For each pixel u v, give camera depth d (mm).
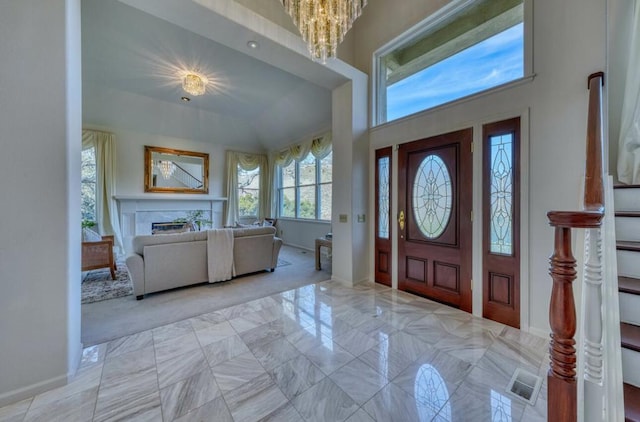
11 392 1529
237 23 2510
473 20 2809
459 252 2854
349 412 1480
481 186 2652
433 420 1422
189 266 3621
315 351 2088
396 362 1938
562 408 887
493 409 1491
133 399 1578
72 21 1795
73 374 1761
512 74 2498
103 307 2992
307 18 2455
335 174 3934
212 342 2230
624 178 2064
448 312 2795
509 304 2479
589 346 940
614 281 1089
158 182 6535
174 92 5484
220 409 1505
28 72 1569
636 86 1984
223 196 7648
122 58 4199
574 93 2072
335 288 3609
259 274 4375
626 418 1006
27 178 1572
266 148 8156
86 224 5434
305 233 6844
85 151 5742
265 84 5148
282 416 1454
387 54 3727
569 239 897
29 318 1586
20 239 1559
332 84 3775
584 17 2023
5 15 1512
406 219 3395
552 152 2191
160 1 2219
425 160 3170
